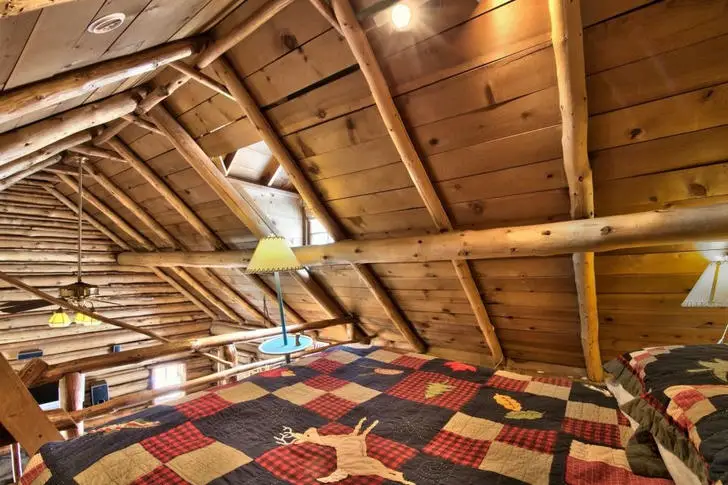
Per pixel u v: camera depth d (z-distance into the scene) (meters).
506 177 2.01
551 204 2.01
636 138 1.64
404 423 1.40
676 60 1.41
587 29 1.45
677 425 1.03
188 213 3.68
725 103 1.44
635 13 1.37
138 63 1.78
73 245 4.90
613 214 1.95
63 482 1.08
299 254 3.13
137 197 3.98
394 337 3.92
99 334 5.09
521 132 1.80
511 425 1.37
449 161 2.08
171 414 1.51
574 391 1.68
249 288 4.63
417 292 3.10
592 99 1.61
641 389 1.34
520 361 3.24
